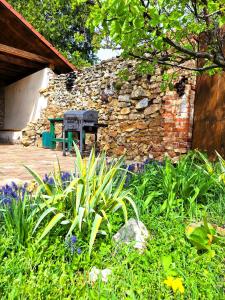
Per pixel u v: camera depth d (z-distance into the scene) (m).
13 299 1.31
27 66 10.56
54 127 8.74
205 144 5.06
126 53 3.03
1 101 13.03
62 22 15.91
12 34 10.10
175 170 2.89
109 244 1.88
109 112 7.41
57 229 1.89
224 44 4.07
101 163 2.44
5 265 1.52
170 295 1.45
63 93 9.23
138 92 6.45
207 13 2.66
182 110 5.42
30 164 5.34
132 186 2.67
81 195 2.01
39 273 1.51
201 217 2.29
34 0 16.19
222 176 2.74
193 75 4.89
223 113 4.76
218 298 1.44
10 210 1.94
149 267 1.67
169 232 2.01
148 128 6.28
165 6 2.32
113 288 1.48
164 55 3.21
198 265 1.69
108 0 1.88
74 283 1.54
